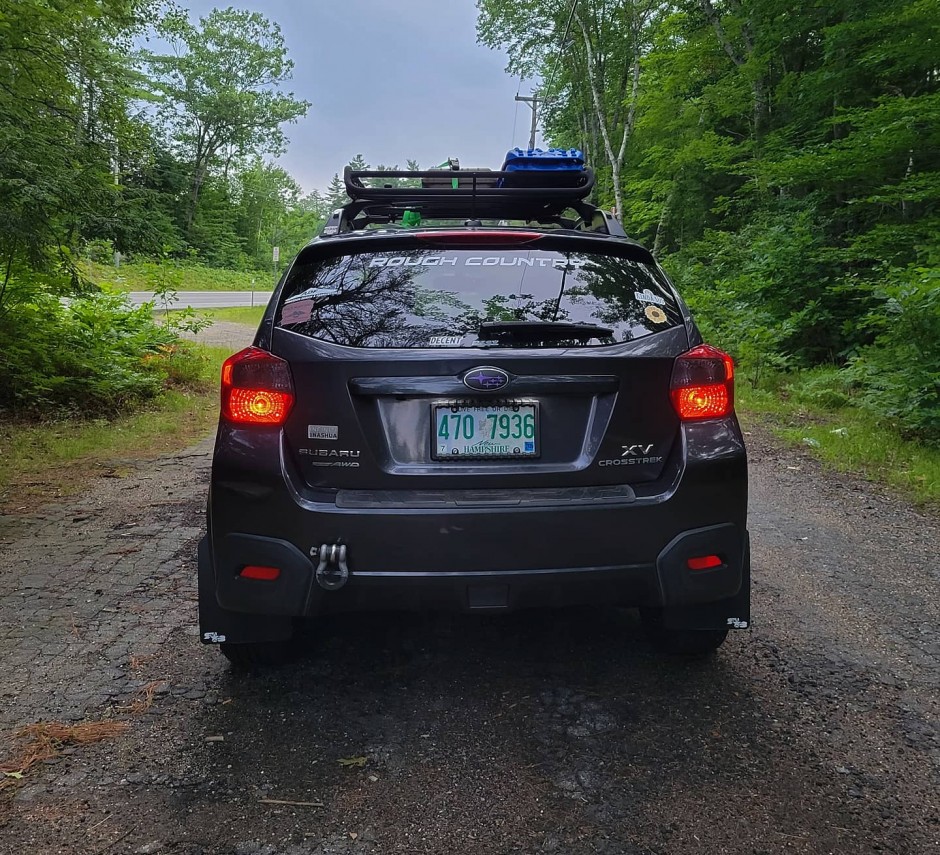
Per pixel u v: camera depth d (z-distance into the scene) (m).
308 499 2.53
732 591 2.70
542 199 3.95
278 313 2.71
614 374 2.59
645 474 2.63
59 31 8.38
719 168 18.56
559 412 2.61
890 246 11.10
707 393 2.67
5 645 3.37
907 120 10.60
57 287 9.04
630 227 27.30
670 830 2.17
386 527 2.48
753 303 13.06
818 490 6.10
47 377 9.16
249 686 3.01
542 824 2.19
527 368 2.55
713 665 3.19
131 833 2.15
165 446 8.02
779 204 15.52
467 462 2.57
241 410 2.59
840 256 11.84
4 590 4.02
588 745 2.59
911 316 7.52
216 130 62.00
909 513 5.46
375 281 2.73
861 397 9.22
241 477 2.55
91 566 4.41
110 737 2.64
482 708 2.84
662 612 2.88
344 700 2.90
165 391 11.01
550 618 3.65
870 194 12.47
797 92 15.50
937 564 4.42
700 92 21.66
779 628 3.56
